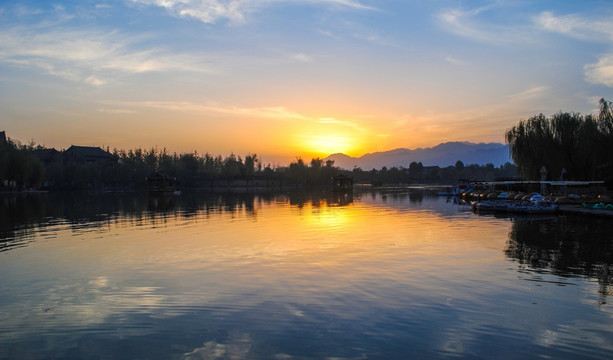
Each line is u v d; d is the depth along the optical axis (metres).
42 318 11.27
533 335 9.88
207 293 13.15
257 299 12.51
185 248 20.84
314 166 158.38
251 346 9.38
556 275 15.03
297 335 9.91
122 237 24.83
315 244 21.69
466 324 10.49
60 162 107.12
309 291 13.22
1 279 15.26
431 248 20.30
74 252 20.14
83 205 52.62
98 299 12.76
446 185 168.75
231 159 162.88
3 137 102.50
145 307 11.98
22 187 90.31
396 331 10.09
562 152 49.44
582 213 34.41
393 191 104.25
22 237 25.11
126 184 120.25
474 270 15.77
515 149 54.28
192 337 9.90
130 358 8.94
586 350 9.12
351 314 11.19
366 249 20.12
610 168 44.75
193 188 132.88
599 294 12.84
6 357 9.06
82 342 9.74
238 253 19.39
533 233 25.03
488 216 35.75
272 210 44.81
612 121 45.22
